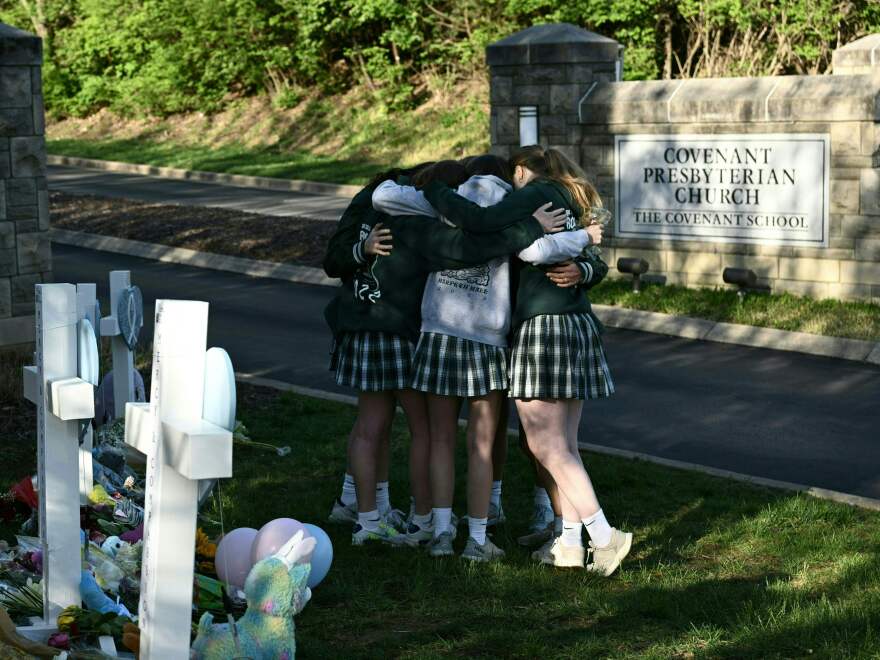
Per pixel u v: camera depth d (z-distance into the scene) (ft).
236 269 52.06
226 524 18.90
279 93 109.19
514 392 16.85
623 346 35.96
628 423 27.09
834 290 39.14
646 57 82.69
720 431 26.27
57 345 13.96
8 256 30.40
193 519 11.40
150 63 117.19
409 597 16.10
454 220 16.56
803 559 17.34
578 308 17.07
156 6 113.80
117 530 17.37
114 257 56.59
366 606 15.75
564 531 17.38
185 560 11.43
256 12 107.55
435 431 17.70
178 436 10.84
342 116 103.30
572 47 43.80
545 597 16.10
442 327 17.08
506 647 14.33
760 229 40.47
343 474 22.03
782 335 35.60
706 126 41.11
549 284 16.93
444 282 17.08
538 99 45.09
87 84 123.75
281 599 12.75
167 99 117.08
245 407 27.58
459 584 16.43
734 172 40.75
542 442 17.07
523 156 17.58
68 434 14.03
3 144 30.04
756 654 13.92
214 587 15.10
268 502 20.17
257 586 12.79
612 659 13.93
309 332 38.52
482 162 17.39
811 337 35.01
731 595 15.85
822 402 28.73
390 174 18.26
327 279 48.08
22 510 18.72
